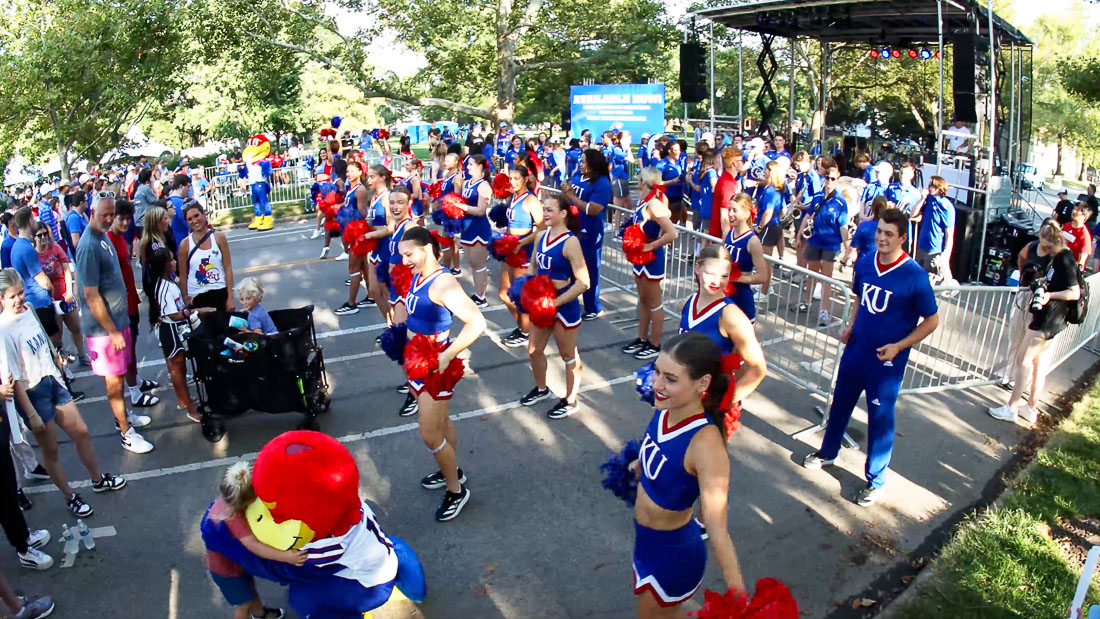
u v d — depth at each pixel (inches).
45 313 288.7
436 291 189.6
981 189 450.6
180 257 260.2
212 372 227.0
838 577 170.7
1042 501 195.8
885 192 445.1
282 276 448.5
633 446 134.2
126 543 191.3
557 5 968.3
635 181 829.8
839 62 953.5
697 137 915.4
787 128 813.2
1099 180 1389.0
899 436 235.3
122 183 692.1
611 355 301.0
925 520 191.5
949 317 338.6
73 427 202.1
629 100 868.0
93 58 736.3
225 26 898.7
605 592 166.6
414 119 2199.8
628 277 394.9
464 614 161.2
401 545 160.6
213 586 174.9
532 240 301.0
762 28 671.1
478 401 262.1
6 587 160.1
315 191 577.0
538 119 1359.5
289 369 226.7
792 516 193.0
